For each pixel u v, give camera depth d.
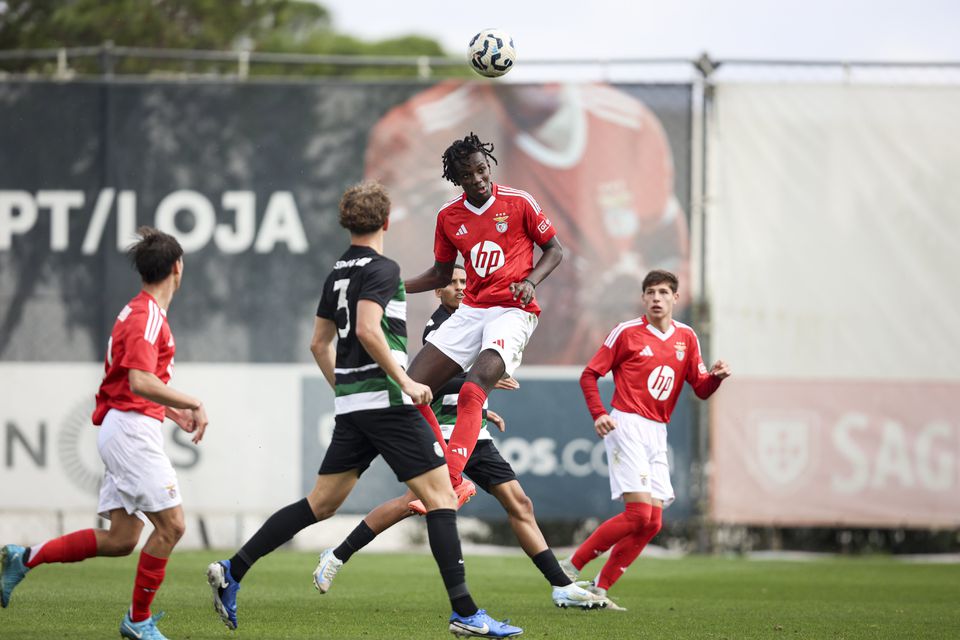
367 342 15.88
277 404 39.72
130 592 23.92
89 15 59.84
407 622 19.70
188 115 40.69
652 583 30.33
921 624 21.06
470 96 40.16
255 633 17.72
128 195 40.50
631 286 39.34
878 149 39.59
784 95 39.66
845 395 39.00
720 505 38.75
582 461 38.97
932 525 38.62
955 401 38.94
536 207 21.73
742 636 18.72
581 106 39.88
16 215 40.53
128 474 16.05
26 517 39.97
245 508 39.41
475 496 38.69
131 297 40.25
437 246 22.73
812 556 39.91
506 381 21.94
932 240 39.31
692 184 39.53
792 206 39.50
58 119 40.78
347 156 40.44
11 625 18.06
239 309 40.06
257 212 40.34
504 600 24.31
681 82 39.69
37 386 39.84
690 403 38.88
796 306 39.25
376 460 39.34
